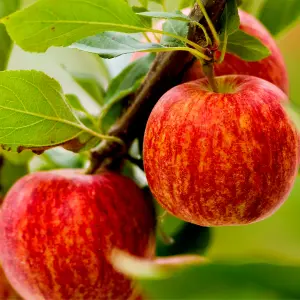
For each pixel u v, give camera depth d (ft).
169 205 1.48
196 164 1.42
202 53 1.46
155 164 1.46
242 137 1.41
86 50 1.46
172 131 1.43
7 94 1.52
